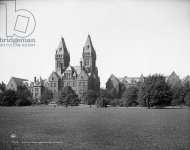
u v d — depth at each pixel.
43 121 15.23
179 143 11.70
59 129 13.97
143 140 11.95
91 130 13.59
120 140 12.27
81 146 11.74
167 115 15.33
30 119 15.57
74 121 15.16
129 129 13.57
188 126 14.09
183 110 15.62
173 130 13.42
